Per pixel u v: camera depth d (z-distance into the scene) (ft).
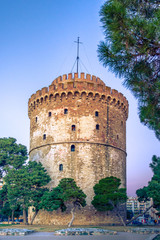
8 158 183.62
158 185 148.25
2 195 181.57
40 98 173.47
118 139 173.37
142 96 48.78
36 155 170.50
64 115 163.32
